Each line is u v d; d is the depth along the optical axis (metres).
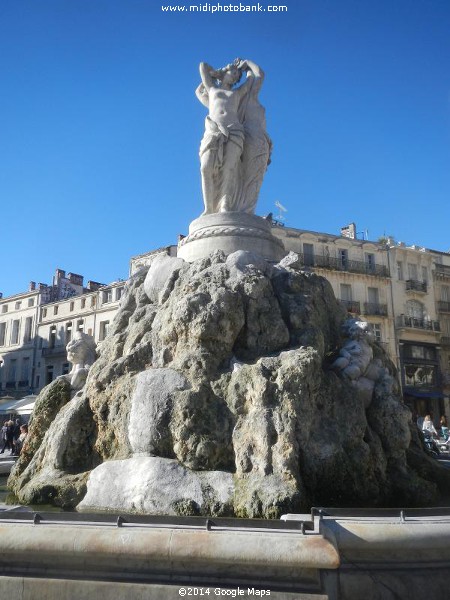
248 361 6.02
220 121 8.58
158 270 7.67
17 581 3.36
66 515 3.58
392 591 3.22
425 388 35.91
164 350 6.23
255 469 4.89
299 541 3.16
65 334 42.25
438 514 3.64
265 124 9.11
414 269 38.25
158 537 3.26
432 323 37.12
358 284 35.47
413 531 3.29
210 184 8.49
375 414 5.87
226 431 5.28
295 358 5.39
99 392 6.27
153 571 3.27
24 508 4.08
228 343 6.04
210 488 4.84
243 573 3.20
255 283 6.45
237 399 5.40
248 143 8.73
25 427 11.54
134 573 3.29
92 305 40.81
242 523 3.39
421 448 6.89
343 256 36.03
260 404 5.13
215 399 5.49
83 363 7.80
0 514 3.70
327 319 7.08
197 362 5.78
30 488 5.77
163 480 4.93
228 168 8.46
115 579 3.29
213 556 3.16
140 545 3.24
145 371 5.82
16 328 47.31
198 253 7.81
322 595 3.13
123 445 5.73
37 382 43.78
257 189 8.76
